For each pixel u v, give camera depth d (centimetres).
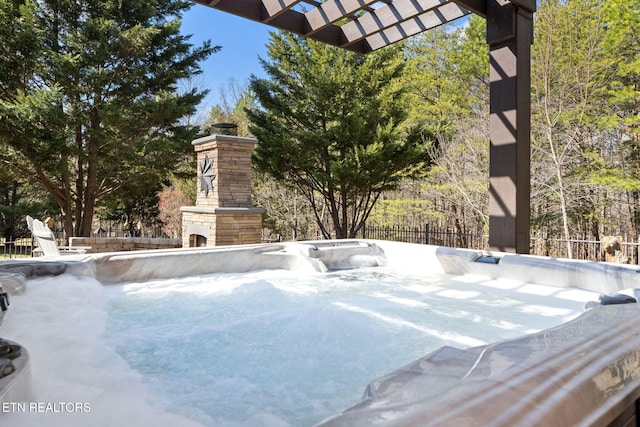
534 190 859
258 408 141
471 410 59
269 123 972
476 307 273
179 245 845
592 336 99
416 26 448
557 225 966
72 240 784
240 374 169
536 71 800
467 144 908
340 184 932
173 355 188
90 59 855
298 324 224
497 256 357
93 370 169
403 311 263
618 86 853
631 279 269
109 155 916
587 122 813
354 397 150
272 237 1366
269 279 371
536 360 82
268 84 967
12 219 1165
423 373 101
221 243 584
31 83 871
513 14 354
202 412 138
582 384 71
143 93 982
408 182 1148
